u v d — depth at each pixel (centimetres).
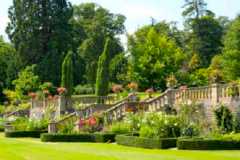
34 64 8819
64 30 9269
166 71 7531
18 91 8319
